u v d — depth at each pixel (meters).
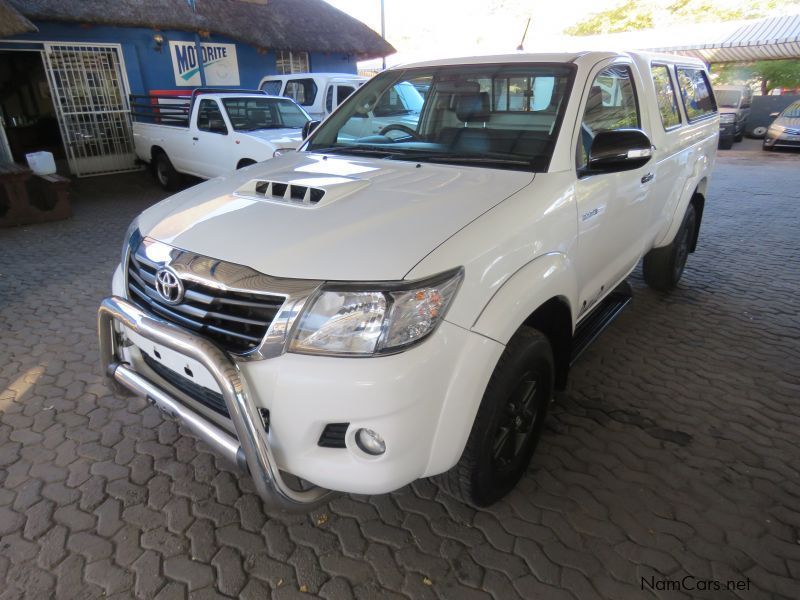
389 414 1.71
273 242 1.94
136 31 11.05
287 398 1.76
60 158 12.97
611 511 2.41
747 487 2.56
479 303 1.90
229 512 2.39
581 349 3.07
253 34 12.38
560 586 2.04
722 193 9.84
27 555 2.15
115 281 2.53
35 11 9.49
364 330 1.73
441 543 2.24
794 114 16.09
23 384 3.37
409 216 2.04
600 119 2.90
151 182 10.72
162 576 2.07
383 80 3.39
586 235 2.64
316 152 3.16
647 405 3.22
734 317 4.45
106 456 2.74
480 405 2.03
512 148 2.63
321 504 1.92
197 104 8.88
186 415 2.04
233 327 1.88
